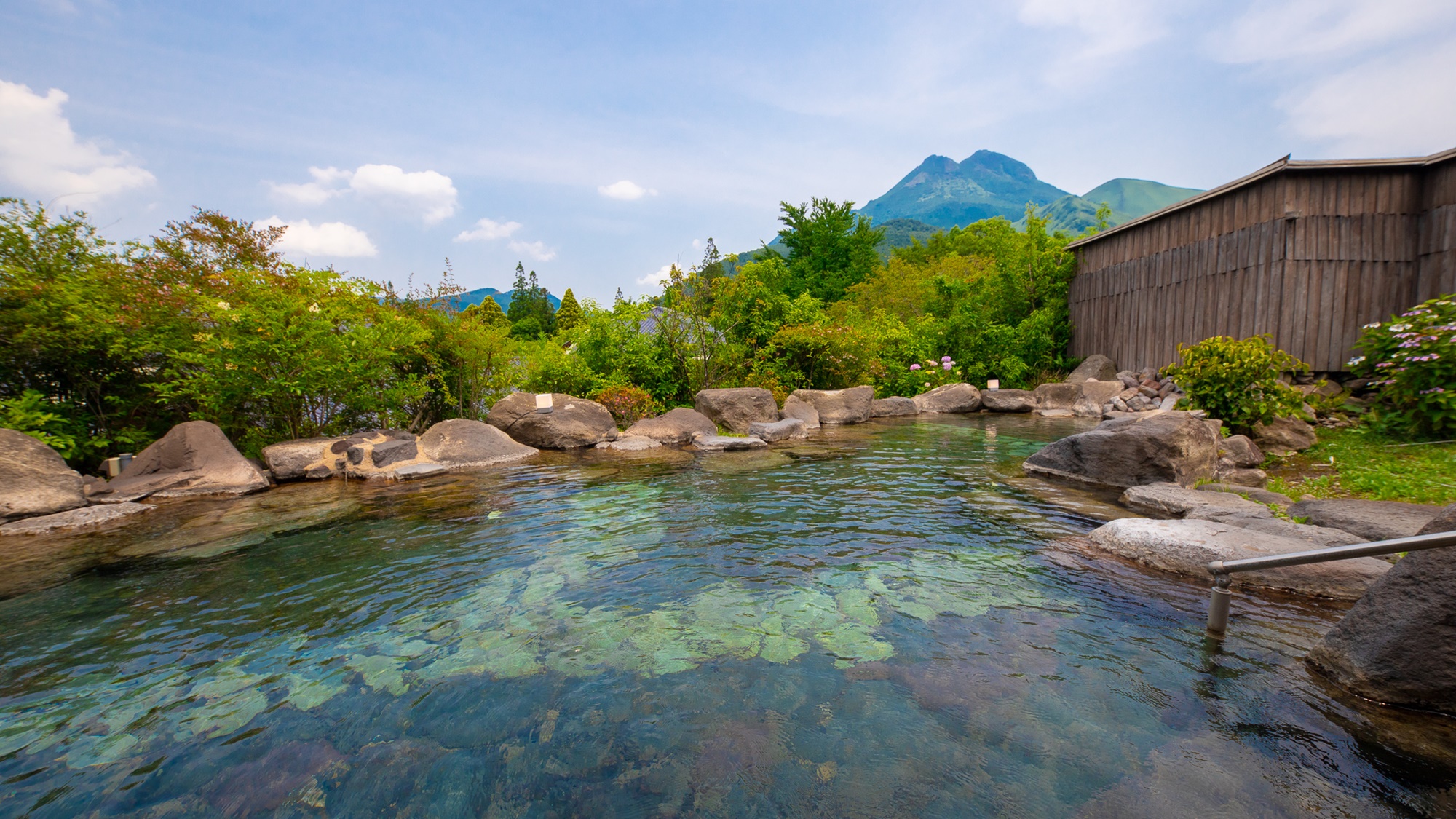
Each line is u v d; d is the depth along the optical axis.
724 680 2.87
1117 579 4.11
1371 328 8.38
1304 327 11.14
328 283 9.01
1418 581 2.66
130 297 7.39
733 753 2.33
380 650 3.23
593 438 10.47
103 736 2.51
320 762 2.33
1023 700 2.67
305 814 2.05
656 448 10.33
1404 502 5.13
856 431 12.30
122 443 7.86
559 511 6.07
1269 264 11.52
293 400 8.57
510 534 5.31
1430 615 2.58
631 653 3.15
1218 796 2.06
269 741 2.47
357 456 8.04
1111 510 5.86
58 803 2.11
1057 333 18.70
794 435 11.43
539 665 3.04
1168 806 2.02
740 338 16.02
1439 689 2.52
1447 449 6.88
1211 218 12.97
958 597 3.83
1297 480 6.54
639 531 5.38
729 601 3.82
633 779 2.19
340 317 8.77
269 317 7.82
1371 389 10.42
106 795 2.16
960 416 15.07
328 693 2.82
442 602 3.87
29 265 7.19
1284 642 3.19
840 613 3.61
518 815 2.03
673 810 2.03
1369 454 7.10
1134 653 3.09
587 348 13.80
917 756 2.30
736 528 5.42
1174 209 13.94
